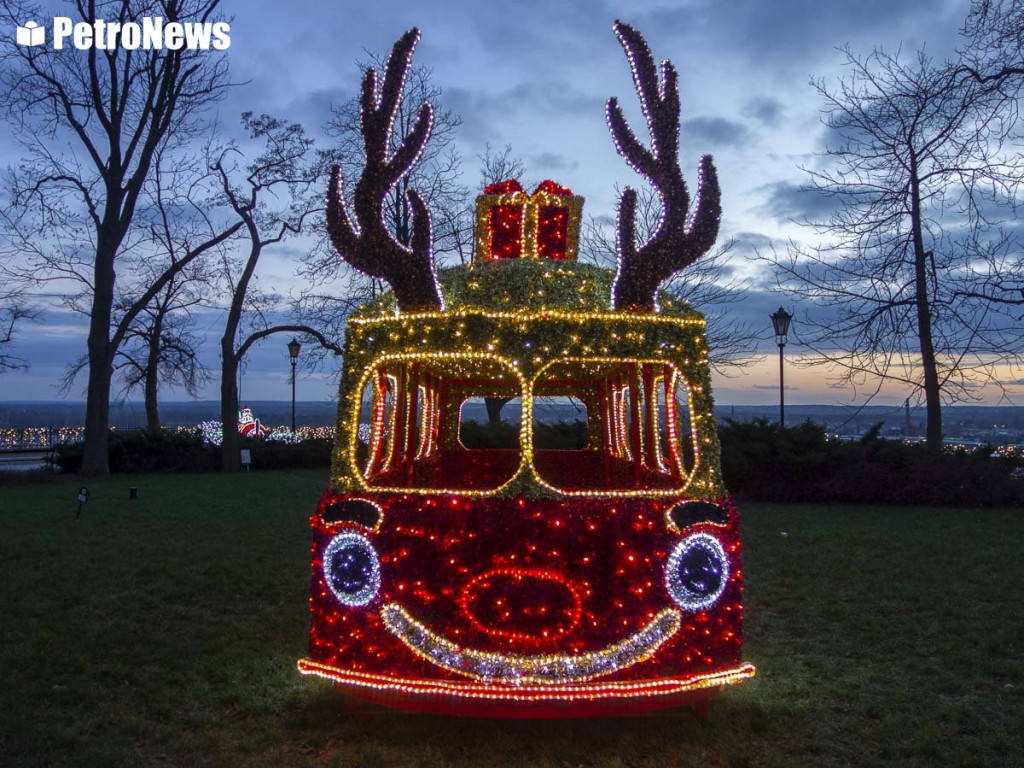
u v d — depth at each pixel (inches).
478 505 168.4
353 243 180.9
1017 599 293.4
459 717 182.2
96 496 653.9
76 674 215.9
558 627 165.2
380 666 167.2
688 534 170.1
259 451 1067.3
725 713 187.6
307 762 163.2
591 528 166.9
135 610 283.4
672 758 165.3
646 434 242.2
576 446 562.3
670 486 200.1
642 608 166.7
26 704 192.4
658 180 186.7
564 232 216.8
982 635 248.7
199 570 348.5
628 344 175.9
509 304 181.0
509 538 166.1
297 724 181.8
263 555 384.8
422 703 165.5
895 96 671.8
